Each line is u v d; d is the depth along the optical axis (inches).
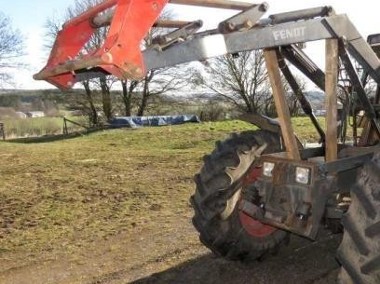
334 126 142.6
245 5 132.4
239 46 127.1
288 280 161.3
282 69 153.5
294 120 661.9
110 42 106.5
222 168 159.5
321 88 157.3
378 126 156.9
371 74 140.3
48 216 255.0
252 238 167.5
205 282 163.2
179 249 194.9
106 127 1027.9
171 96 1348.4
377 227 114.4
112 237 215.3
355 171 149.6
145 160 462.9
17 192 320.5
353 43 135.6
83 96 1347.2
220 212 159.8
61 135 1017.5
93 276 173.5
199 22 130.4
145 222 236.2
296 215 144.5
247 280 162.9
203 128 776.9
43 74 115.6
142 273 173.8
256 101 1228.5
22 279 174.1
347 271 118.1
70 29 126.4
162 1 111.6
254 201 158.2
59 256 194.9
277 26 129.7
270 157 153.0
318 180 142.0
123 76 106.7
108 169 411.5
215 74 1240.8
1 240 216.8
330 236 199.8
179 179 347.6
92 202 284.2
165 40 125.0
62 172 403.2
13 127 1201.4
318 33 130.8
